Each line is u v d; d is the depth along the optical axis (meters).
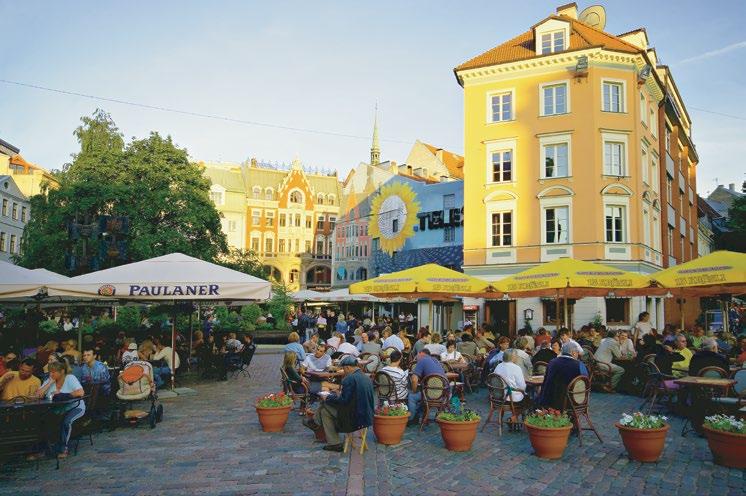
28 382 9.29
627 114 29.61
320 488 6.99
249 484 7.15
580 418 11.38
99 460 8.29
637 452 8.19
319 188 85.62
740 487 7.04
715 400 9.60
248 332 31.48
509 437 9.85
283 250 80.19
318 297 33.97
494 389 10.30
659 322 30.86
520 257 30.28
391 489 6.99
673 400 13.52
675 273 14.87
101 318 27.88
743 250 52.84
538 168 30.38
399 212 47.56
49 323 24.72
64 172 40.56
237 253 47.50
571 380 9.30
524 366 11.74
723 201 92.69
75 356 12.26
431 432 10.27
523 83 31.23
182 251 34.66
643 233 29.58
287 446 9.12
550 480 7.37
